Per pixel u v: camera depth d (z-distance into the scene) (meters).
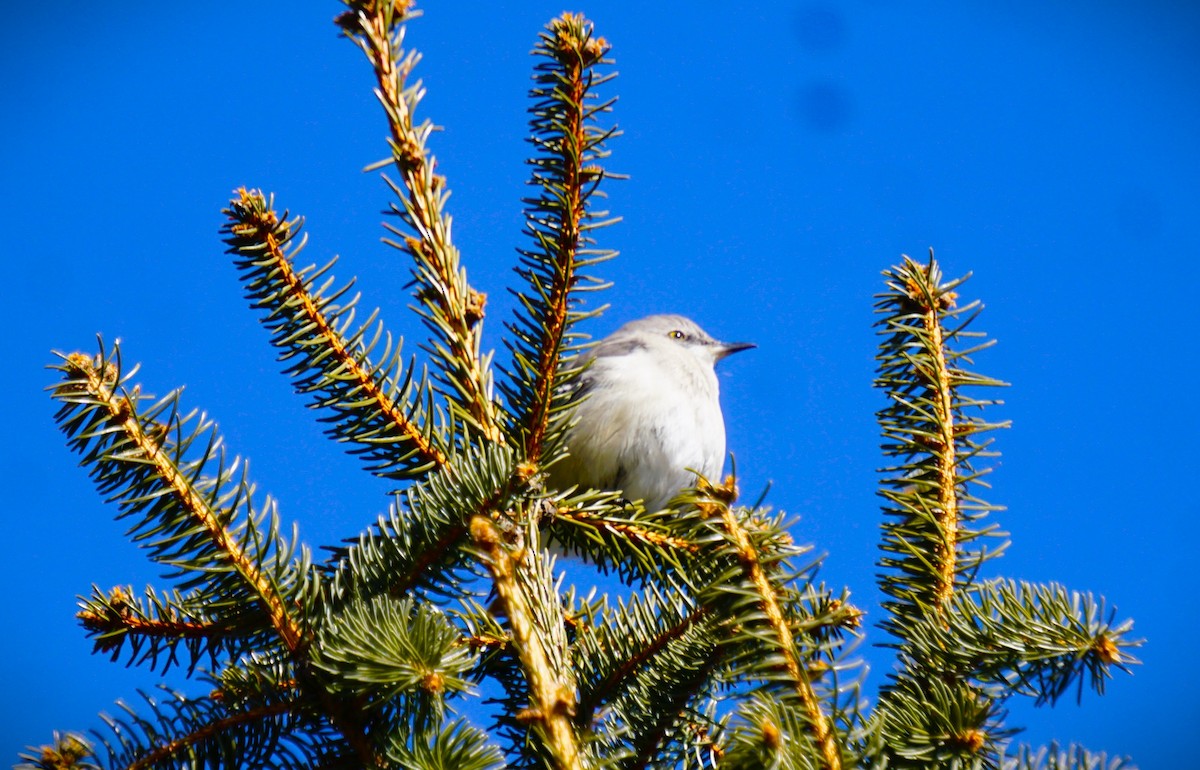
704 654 6.45
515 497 6.03
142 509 5.84
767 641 5.18
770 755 4.79
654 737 6.45
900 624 6.62
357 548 6.23
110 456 5.73
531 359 7.21
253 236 6.76
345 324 6.91
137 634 6.29
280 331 6.88
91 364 5.84
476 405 7.06
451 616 7.02
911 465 7.14
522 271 7.16
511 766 6.41
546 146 7.02
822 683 5.36
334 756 5.79
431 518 6.00
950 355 7.42
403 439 6.91
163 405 5.93
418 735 5.34
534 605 5.86
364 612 5.39
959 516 6.99
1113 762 5.11
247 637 5.93
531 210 7.10
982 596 5.99
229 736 5.76
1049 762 5.11
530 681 5.38
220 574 5.82
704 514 5.39
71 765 5.54
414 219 7.00
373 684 5.29
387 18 6.76
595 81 7.01
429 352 7.13
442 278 7.04
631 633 6.56
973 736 5.22
